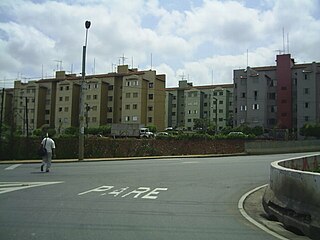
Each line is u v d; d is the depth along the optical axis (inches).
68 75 3789.4
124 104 3358.8
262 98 3127.5
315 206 293.0
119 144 1278.3
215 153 1496.1
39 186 521.3
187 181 602.5
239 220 334.6
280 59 3122.5
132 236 266.8
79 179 609.3
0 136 1128.2
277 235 288.2
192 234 277.4
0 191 473.7
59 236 262.7
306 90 2979.8
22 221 308.5
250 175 698.2
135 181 591.5
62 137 1187.9
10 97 3804.1
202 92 4200.3
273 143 1604.3
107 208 371.2
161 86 3447.3
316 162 673.6
